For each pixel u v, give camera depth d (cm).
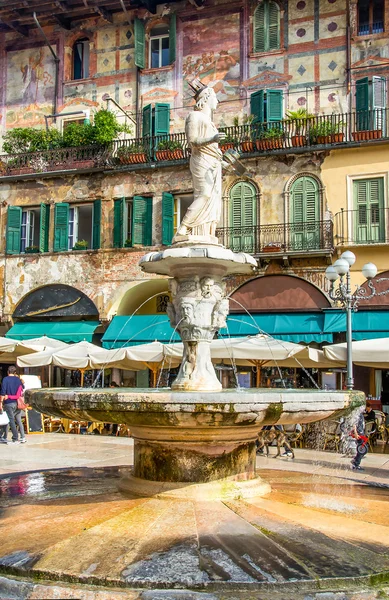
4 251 2964
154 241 2772
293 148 2594
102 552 475
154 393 590
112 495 658
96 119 2864
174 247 855
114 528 527
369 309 2431
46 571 445
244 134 2694
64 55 3147
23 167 3000
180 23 2984
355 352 1652
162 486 638
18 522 559
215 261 820
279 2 2842
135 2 2961
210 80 2906
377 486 762
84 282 2830
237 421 593
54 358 1983
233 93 2867
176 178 2775
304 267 2534
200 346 852
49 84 3164
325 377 2420
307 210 2598
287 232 2584
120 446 1642
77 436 1992
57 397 626
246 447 668
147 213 2800
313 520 559
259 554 467
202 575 431
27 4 3022
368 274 1548
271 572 438
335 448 1642
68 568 448
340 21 2761
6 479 791
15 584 436
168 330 2552
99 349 2056
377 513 596
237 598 409
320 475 851
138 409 586
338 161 2577
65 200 2938
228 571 438
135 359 1848
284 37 2827
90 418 622
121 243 2791
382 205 2512
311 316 2470
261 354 1728
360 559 467
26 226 3014
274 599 410
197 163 881
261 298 2558
